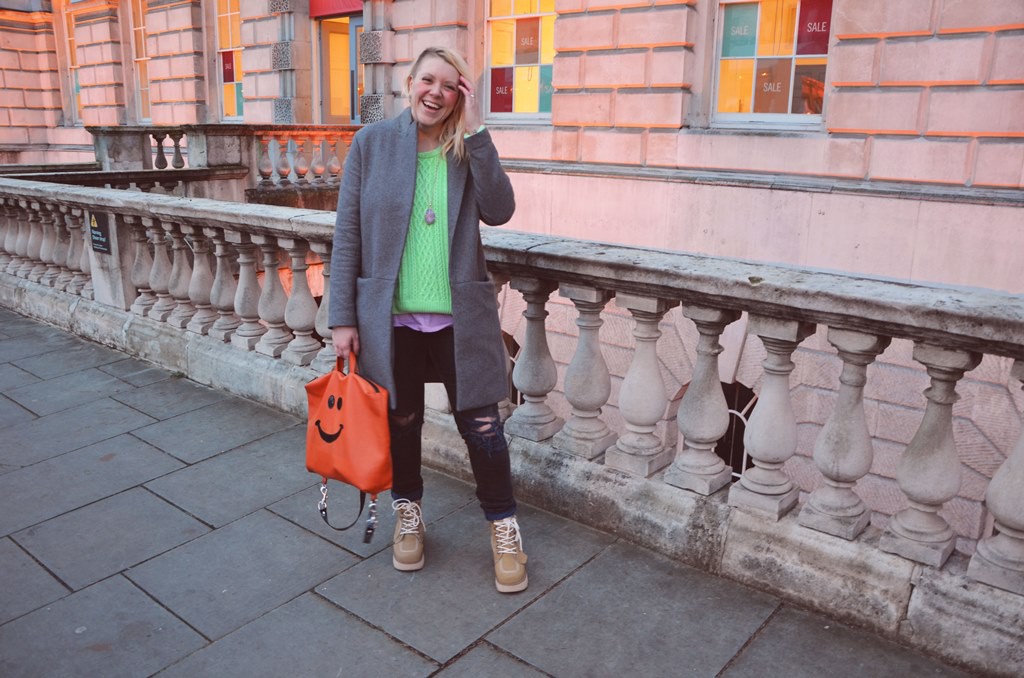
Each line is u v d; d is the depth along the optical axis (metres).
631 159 9.26
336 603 2.57
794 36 8.16
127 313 5.45
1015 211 6.75
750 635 2.39
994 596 2.21
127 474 3.54
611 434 3.23
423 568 2.77
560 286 3.02
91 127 11.44
